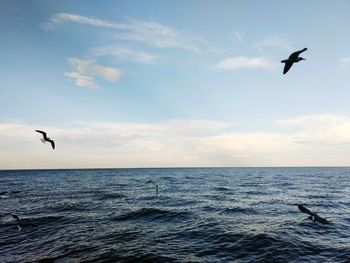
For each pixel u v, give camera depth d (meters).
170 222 22.58
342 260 14.16
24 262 14.97
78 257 15.30
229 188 50.81
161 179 87.31
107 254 15.52
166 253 15.52
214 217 23.83
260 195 38.88
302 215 24.22
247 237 17.58
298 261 14.08
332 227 19.98
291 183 62.12
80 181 84.38
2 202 36.06
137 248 16.41
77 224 22.69
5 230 21.25
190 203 31.98
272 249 15.57
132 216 24.97
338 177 90.19
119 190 50.44
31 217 25.67
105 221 23.52
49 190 52.75
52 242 18.16
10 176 131.25
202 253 15.46
